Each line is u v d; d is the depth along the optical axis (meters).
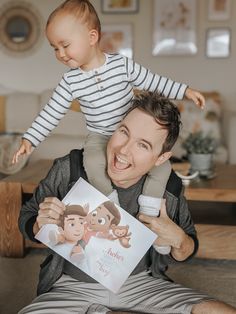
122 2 3.86
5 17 4.02
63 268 1.10
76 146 3.05
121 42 3.92
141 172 1.01
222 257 2.02
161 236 1.03
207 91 3.91
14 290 1.74
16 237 2.05
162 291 1.07
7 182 2.02
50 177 1.12
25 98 3.64
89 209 1.00
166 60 3.91
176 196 1.11
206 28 3.83
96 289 1.08
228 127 3.31
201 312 0.99
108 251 1.00
